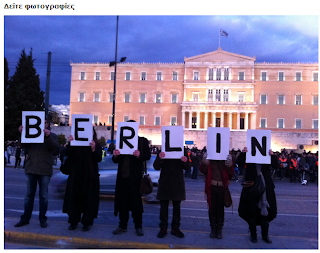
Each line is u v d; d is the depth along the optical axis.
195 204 10.45
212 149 6.11
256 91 62.16
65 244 5.66
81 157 6.33
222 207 6.06
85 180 6.25
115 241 5.59
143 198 10.88
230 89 62.06
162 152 6.09
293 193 14.05
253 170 5.88
